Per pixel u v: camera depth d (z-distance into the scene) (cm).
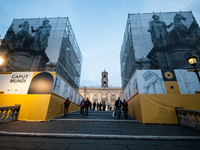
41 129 490
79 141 365
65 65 1170
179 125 638
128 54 1248
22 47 1045
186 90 739
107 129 502
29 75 855
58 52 1009
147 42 995
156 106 709
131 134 432
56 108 870
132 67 1028
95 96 4850
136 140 383
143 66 885
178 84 759
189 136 410
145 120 673
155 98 730
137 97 793
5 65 943
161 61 892
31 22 1190
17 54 1009
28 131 455
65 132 443
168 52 924
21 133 416
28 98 779
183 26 1021
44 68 941
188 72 792
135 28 1083
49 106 757
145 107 711
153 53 938
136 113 812
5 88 813
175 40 966
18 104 764
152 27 1069
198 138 391
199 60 852
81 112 936
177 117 675
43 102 760
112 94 4841
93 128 516
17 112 745
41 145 325
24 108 753
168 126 606
